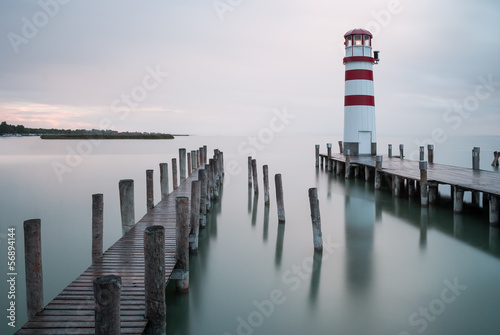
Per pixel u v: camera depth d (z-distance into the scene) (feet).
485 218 39.86
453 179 43.34
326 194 57.06
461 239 33.63
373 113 75.41
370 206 47.65
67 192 60.34
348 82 75.00
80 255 31.50
